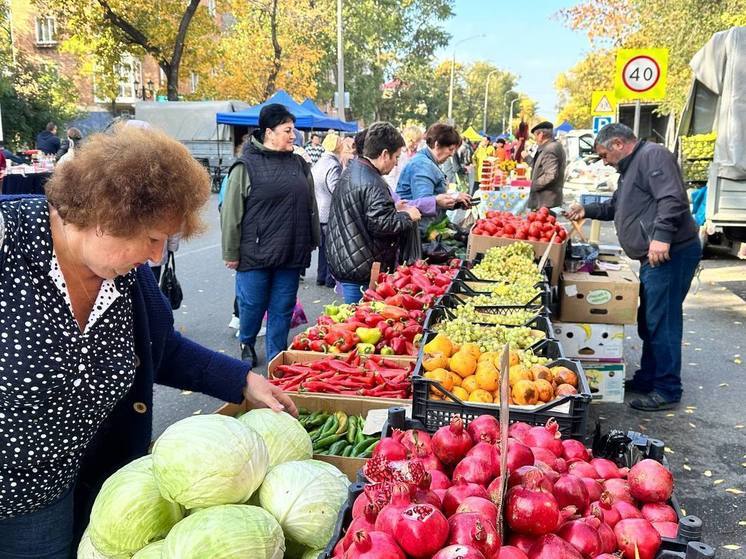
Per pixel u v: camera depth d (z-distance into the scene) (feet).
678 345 16.69
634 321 16.21
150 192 4.93
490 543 4.64
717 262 36.47
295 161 16.75
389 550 4.56
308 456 7.56
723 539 11.30
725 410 16.72
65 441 5.77
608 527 5.57
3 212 5.22
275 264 16.66
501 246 18.81
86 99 126.41
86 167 4.89
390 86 176.24
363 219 16.51
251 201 16.19
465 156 64.64
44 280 5.24
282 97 68.59
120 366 5.87
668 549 5.53
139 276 6.88
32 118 96.99
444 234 21.84
